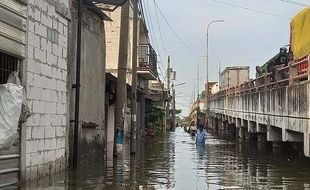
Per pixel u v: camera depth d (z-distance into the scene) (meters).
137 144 32.06
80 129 16.33
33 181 12.02
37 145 12.27
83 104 16.83
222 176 15.23
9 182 10.87
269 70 24.75
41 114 12.54
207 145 32.84
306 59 15.98
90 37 17.84
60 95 14.09
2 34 10.39
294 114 17.17
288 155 23.58
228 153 25.58
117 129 20.61
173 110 83.38
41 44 12.56
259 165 18.94
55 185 11.99
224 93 45.53
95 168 16.20
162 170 16.59
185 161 20.52
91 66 18.02
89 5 16.61
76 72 15.37
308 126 15.18
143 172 15.77
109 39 34.03
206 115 65.00
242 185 13.21
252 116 27.48
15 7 10.99
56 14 13.73
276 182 13.89
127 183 13.05
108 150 24.33
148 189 12.16
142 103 41.50
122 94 20.64
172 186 12.81
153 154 23.94
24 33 11.50
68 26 14.89
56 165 13.76
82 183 12.65
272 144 26.67
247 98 29.67
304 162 19.98
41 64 12.56
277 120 20.33
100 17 19.25
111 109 27.16
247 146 31.80
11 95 10.40
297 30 17.92
